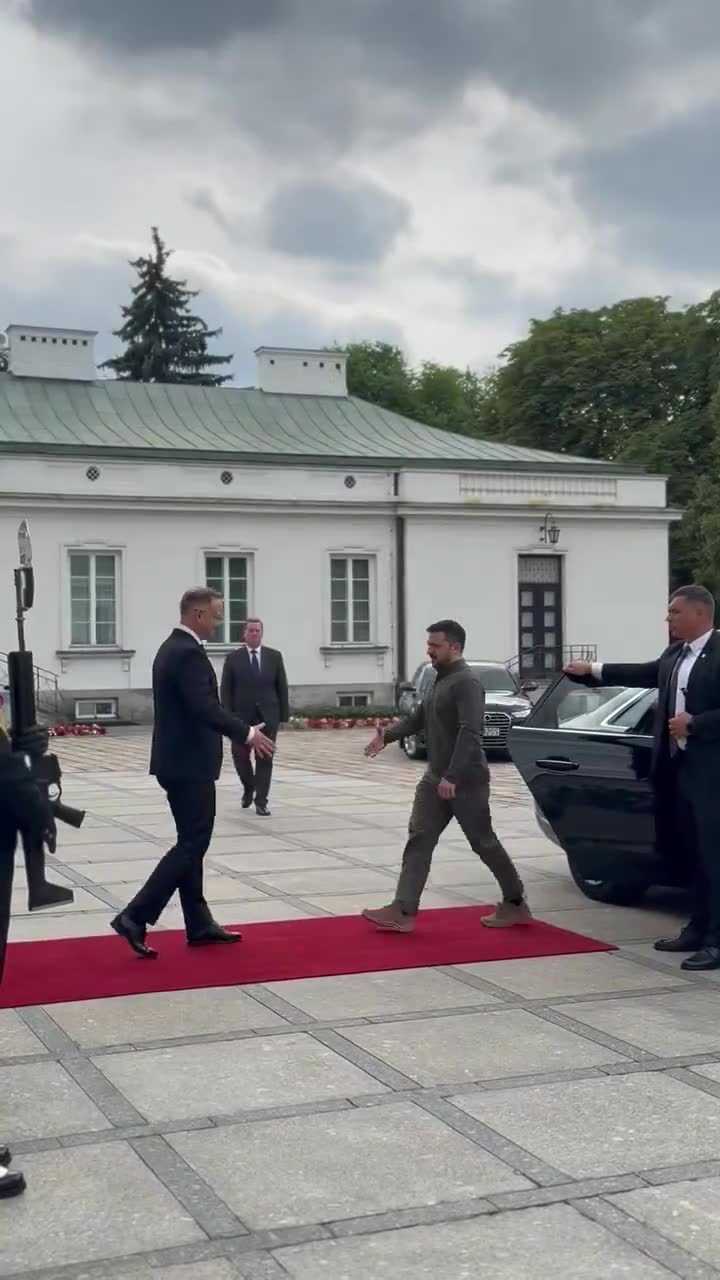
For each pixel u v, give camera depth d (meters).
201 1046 5.82
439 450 35.78
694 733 7.35
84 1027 6.11
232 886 9.75
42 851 4.78
